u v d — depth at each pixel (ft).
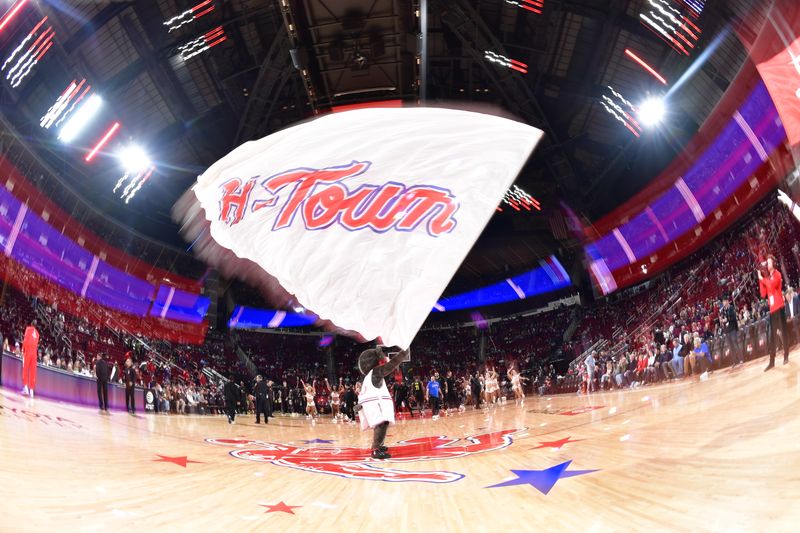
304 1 87.51
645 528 11.72
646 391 52.60
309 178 13.56
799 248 64.34
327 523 15.06
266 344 162.91
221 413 91.91
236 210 14.01
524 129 13.03
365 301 11.89
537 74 114.42
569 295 150.10
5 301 73.72
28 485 17.20
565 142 124.16
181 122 118.01
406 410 94.58
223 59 109.29
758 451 15.74
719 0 70.95
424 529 14.02
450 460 26.14
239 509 16.78
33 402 43.68
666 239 121.19
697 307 75.61
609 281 138.31
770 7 59.57
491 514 14.83
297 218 13.26
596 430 29.30
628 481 16.03
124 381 68.39
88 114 99.76
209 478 22.77
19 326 68.69
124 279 130.93
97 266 121.19
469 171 12.51
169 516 15.49
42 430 30.55
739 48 74.59
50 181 99.91
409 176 12.98
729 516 11.28
